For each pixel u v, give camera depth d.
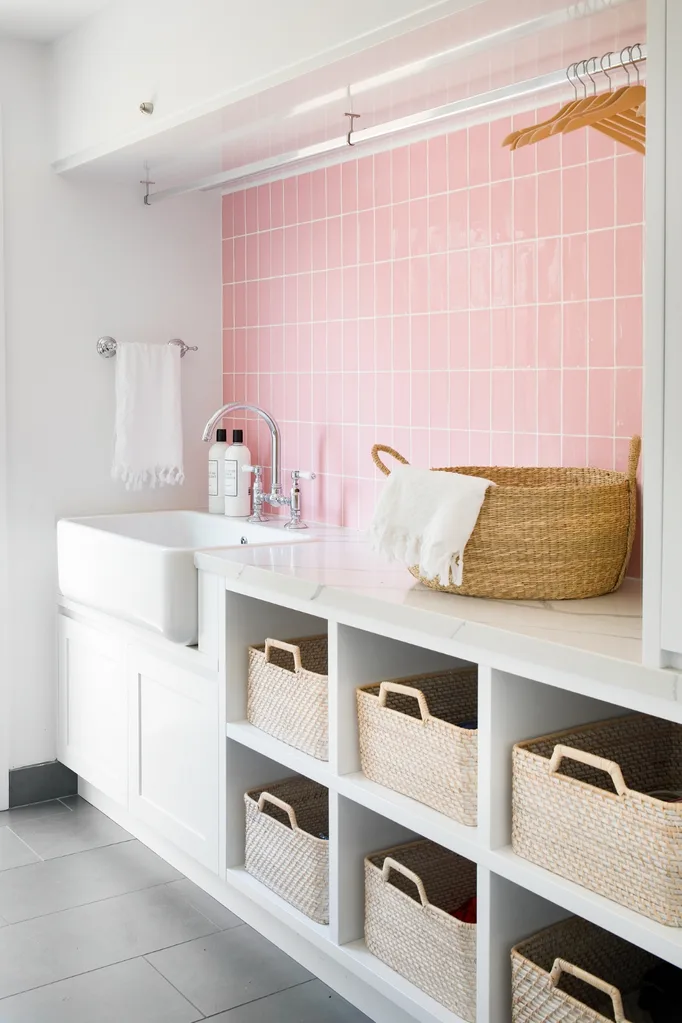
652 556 1.51
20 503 3.29
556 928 1.87
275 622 2.57
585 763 1.79
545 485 2.35
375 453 2.21
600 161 2.26
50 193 3.28
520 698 1.83
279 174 3.12
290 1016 2.21
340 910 2.19
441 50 2.06
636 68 1.86
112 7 2.89
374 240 2.89
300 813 2.62
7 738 3.34
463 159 2.59
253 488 3.27
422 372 2.75
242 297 3.50
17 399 3.26
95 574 2.98
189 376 3.57
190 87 2.58
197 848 2.66
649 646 1.52
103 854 3.01
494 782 1.81
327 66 2.16
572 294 2.34
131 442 3.37
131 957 2.44
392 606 1.99
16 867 2.91
